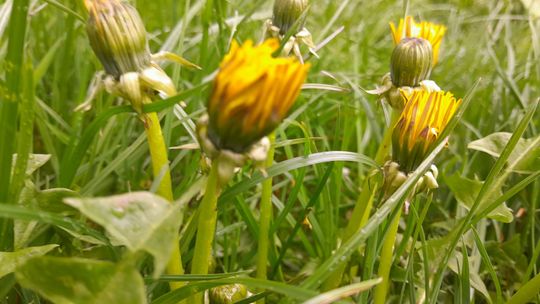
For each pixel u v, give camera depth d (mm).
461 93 389
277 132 255
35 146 277
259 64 104
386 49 434
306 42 188
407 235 198
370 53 431
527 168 212
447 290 217
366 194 185
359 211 188
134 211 104
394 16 484
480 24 478
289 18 185
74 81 311
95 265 106
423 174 159
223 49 271
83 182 233
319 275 129
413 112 155
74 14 205
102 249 181
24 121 152
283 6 184
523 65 389
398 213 167
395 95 178
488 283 233
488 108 350
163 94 143
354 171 311
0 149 151
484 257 182
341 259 131
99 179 208
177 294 147
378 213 142
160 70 141
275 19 188
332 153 179
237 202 212
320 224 243
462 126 337
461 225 191
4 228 164
